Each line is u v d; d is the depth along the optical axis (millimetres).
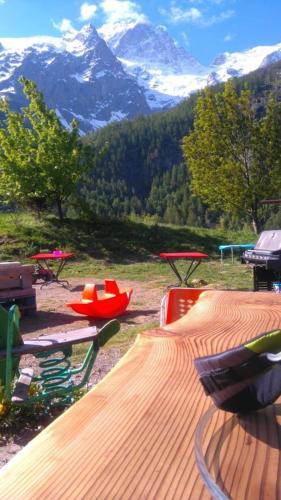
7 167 20984
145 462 896
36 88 21438
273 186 26750
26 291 9500
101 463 897
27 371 4855
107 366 5832
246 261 7730
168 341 1792
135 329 7863
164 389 1291
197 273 14914
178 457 910
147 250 19672
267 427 980
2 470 906
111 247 19516
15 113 21531
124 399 1221
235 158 27188
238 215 28250
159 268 16344
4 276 9273
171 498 778
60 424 1079
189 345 1732
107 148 22312
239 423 1001
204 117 27234
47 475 865
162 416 1108
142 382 1352
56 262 17672
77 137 21438
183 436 999
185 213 128750
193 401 1201
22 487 831
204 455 881
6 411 4281
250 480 791
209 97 27219
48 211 22875
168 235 21359
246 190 26766
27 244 18922
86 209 21875
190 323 2107
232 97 26859
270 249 7141
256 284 7332
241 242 21234
